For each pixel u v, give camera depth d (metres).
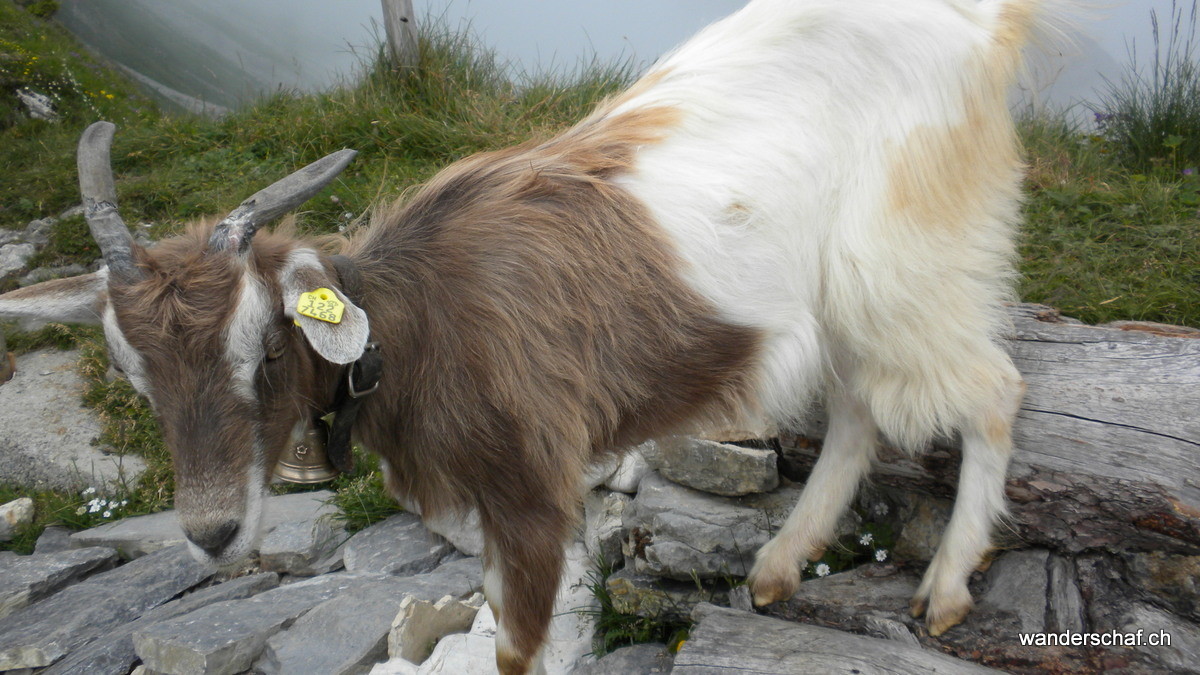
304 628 3.15
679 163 2.53
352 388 2.29
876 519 3.21
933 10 2.65
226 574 3.94
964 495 2.66
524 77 6.98
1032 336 2.90
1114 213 4.31
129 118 8.88
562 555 2.52
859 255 2.52
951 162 2.60
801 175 2.53
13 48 9.44
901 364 2.60
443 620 3.15
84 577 4.10
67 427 5.11
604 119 2.73
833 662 2.40
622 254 2.45
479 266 2.40
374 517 4.07
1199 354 2.60
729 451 3.14
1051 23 2.86
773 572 2.87
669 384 2.53
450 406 2.36
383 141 6.29
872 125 2.54
